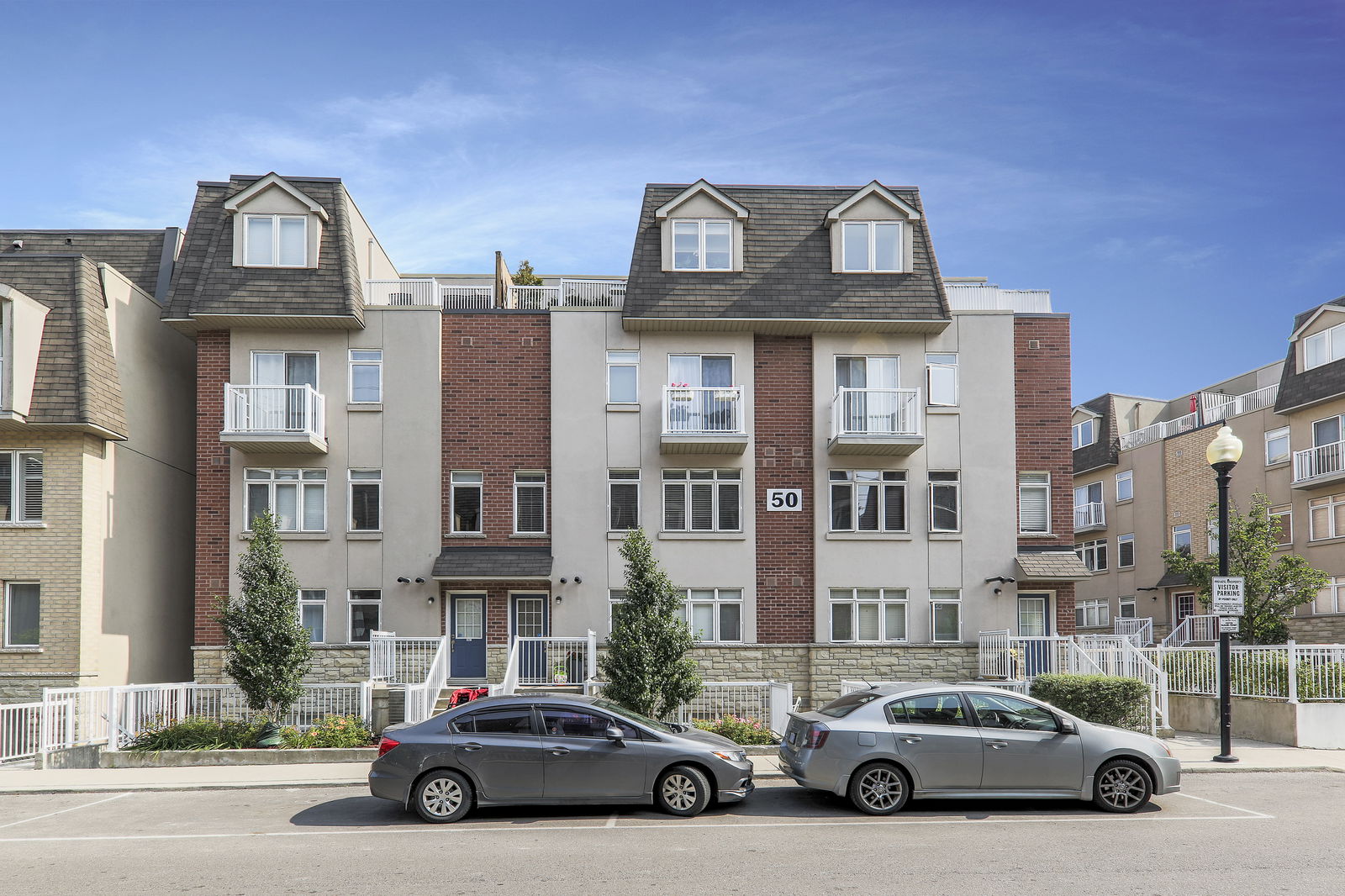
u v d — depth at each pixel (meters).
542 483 24.06
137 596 23.83
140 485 24.06
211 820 12.25
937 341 24.62
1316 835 10.89
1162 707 19.12
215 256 23.55
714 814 12.16
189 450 26.81
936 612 23.98
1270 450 34.22
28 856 10.45
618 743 12.11
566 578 23.41
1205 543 35.97
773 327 24.09
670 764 12.10
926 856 9.97
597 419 24.02
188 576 26.61
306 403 22.67
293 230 23.69
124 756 16.83
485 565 23.00
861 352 24.48
